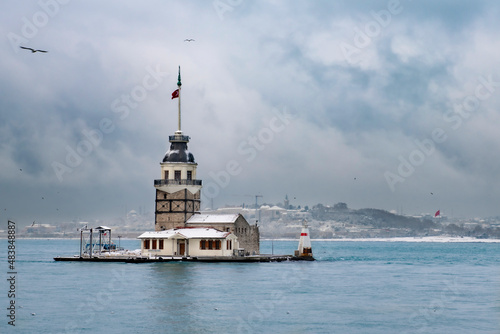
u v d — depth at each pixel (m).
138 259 181.50
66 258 195.00
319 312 102.94
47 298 113.94
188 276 144.75
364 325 94.19
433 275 162.50
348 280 145.88
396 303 111.75
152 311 102.06
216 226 190.38
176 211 192.50
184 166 193.62
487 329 92.19
